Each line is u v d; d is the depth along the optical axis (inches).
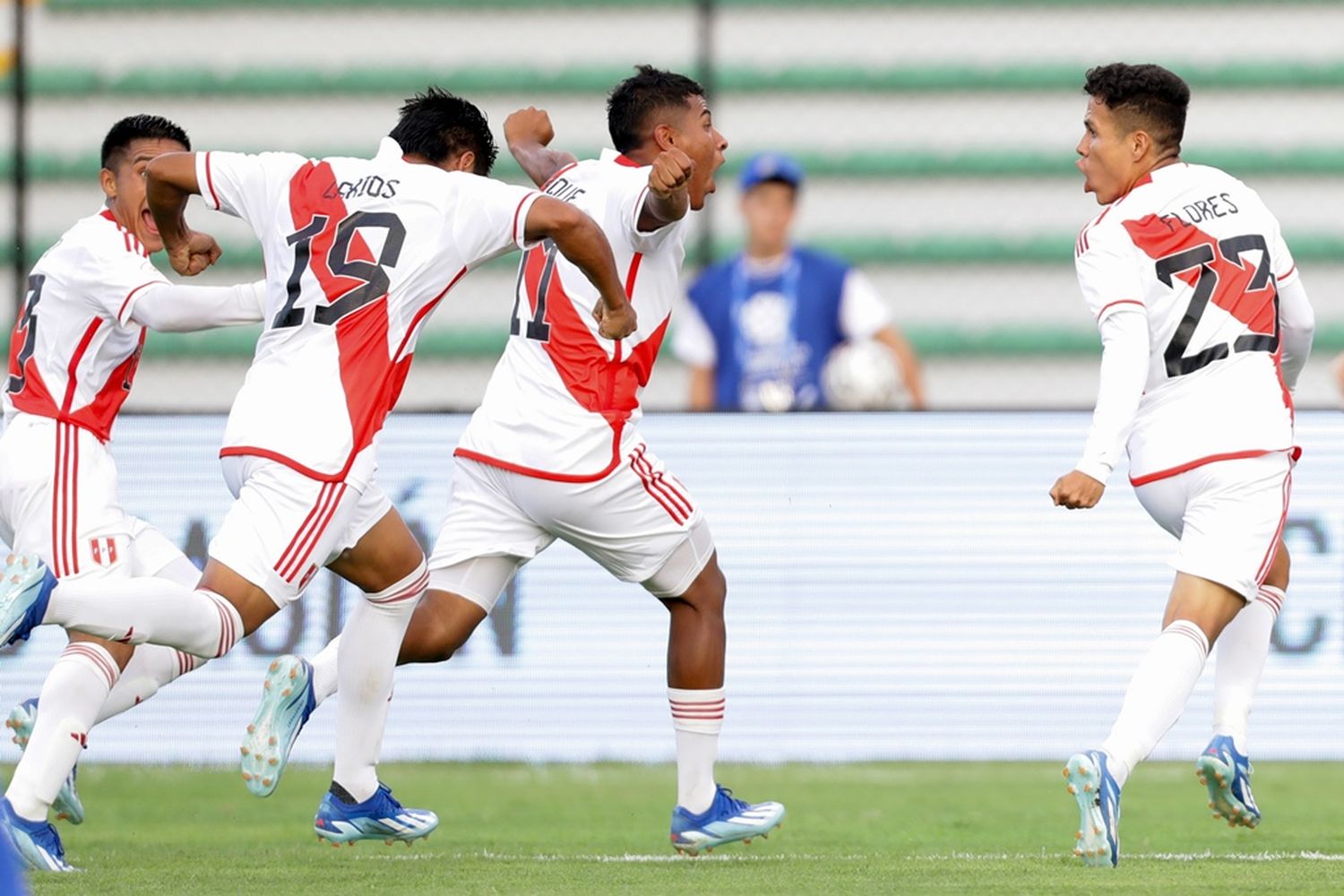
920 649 993.5
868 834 757.9
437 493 986.1
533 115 775.1
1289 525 971.9
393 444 988.6
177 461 992.9
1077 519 991.0
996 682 990.4
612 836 762.2
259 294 625.9
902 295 1697.8
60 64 1641.2
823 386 1285.7
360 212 580.1
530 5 1683.1
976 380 1683.1
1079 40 1710.1
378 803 667.4
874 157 1710.1
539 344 657.0
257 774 589.9
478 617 678.5
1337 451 968.9
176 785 957.8
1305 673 968.9
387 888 552.7
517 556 674.8
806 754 994.1
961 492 995.9
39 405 644.1
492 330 1610.5
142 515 991.0
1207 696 987.3
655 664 992.9
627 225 635.5
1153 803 869.8
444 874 597.9
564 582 995.9
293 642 988.6
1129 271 619.5
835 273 1289.4
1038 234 1699.1
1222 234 633.6
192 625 540.1
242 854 677.9
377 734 661.9
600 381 650.8
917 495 995.3
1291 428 628.1
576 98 1681.8
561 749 992.2
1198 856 650.8
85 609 520.4
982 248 1699.1
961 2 1713.8
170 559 676.7
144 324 634.8
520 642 995.9
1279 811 836.0
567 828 794.8
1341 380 770.8
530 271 664.4
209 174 591.8
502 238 577.6
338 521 568.7
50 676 605.6
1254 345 627.8
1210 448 617.0
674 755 989.8
